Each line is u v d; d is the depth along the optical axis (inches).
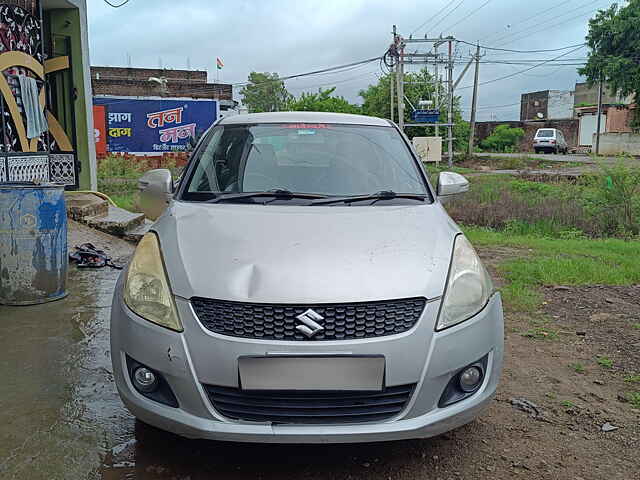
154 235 127.1
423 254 115.3
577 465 114.3
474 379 110.3
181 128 1286.9
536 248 346.6
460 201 560.7
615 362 165.0
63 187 212.2
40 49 347.9
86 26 409.1
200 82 1820.9
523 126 2199.8
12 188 198.4
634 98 1453.0
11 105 316.8
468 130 1800.0
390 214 133.3
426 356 103.3
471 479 109.3
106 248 305.1
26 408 131.2
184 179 151.8
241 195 143.3
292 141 160.9
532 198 572.7
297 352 99.3
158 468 110.9
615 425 130.0
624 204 456.1
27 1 333.1
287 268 107.6
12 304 203.8
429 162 1370.6
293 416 101.0
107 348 166.2
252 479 108.6
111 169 900.6
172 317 105.1
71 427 123.9
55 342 170.2
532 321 201.2
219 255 112.3
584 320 201.9
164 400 105.4
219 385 100.7
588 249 346.0
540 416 133.3
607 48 1390.3
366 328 102.2
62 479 106.1
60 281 212.1
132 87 1662.2
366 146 161.8
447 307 107.7
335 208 136.8
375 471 111.6
